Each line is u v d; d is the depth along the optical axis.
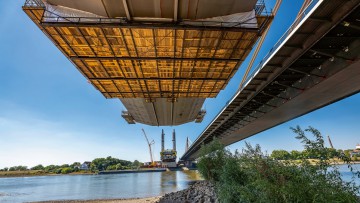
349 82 31.66
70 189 76.88
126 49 38.50
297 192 6.29
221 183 17.67
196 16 32.50
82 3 31.62
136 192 56.81
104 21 31.95
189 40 36.09
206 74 48.59
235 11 32.88
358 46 25.30
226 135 85.12
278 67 34.28
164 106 90.75
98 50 39.09
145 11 31.59
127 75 48.44
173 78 49.62
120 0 30.53
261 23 34.22
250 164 9.07
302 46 28.53
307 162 6.63
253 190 9.70
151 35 35.00
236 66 44.69
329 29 23.84
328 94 36.53
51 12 31.62
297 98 38.75
